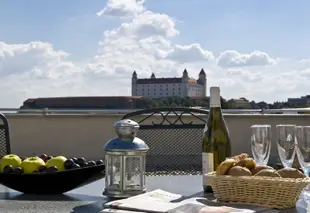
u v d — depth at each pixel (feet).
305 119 14.58
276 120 14.49
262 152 5.29
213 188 4.28
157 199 4.14
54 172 4.58
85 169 4.66
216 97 5.14
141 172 4.54
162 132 8.42
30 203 4.30
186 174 7.14
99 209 4.04
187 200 4.22
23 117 14.94
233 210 3.61
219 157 5.03
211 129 5.08
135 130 4.52
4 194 4.81
